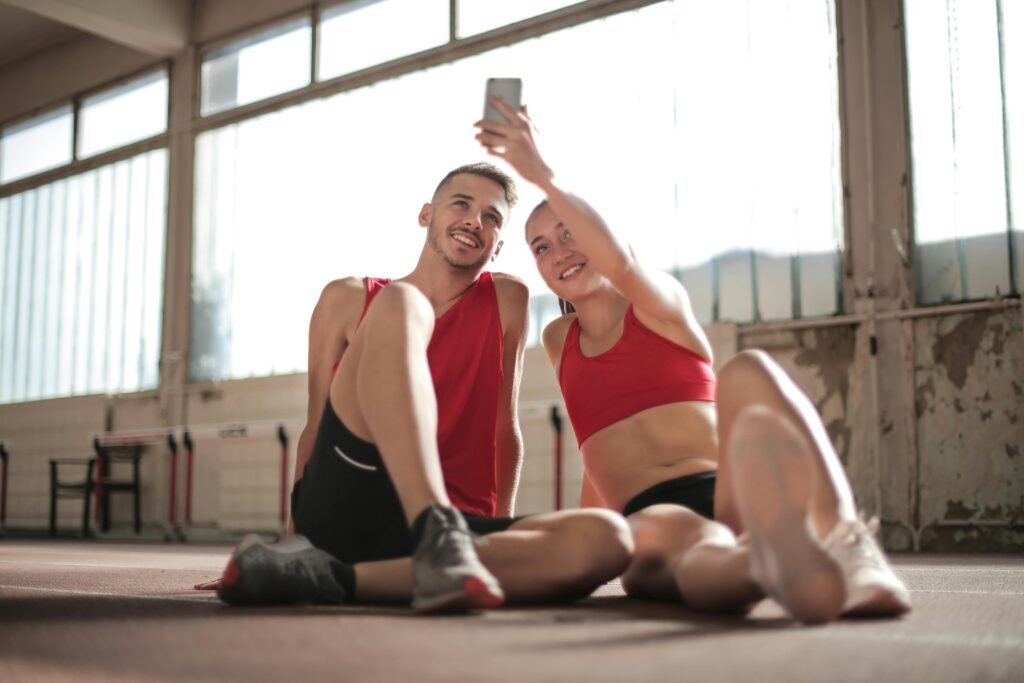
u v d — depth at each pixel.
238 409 7.65
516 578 1.21
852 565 1.06
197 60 8.35
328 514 1.35
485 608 1.08
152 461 8.14
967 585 1.99
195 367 8.06
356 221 7.37
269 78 7.95
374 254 7.26
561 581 1.22
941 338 5.12
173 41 8.28
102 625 1.04
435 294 1.61
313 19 7.67
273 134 7.87
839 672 0.69
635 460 1.49
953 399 5.06
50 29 9.17
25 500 8.78
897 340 5.22
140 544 6.43
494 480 1.60
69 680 0.68
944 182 5.20
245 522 7.33
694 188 5.89
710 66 5.91
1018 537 4.84
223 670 0.72
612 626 0.98
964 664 0.75
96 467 8.30
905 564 3.34
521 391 6.04
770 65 5.72
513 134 1.34
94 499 8.30
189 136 8.32
